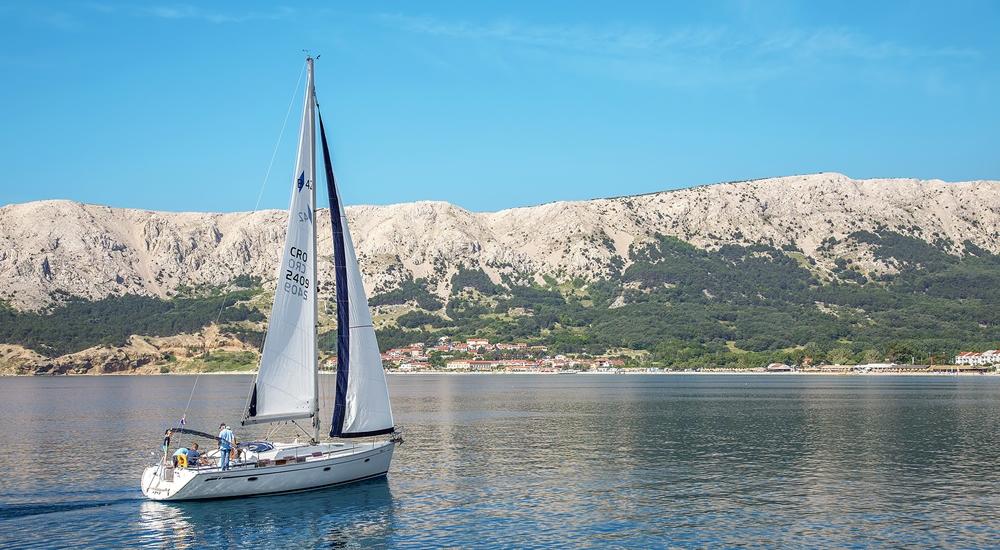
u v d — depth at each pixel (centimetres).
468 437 10756
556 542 5206
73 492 6644
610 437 10662
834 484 7062
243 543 5156
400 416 14500
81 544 5103
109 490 6731
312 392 6381
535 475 7562
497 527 5562
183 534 5328
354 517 5781
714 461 8388
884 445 9619
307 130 6297
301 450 6406
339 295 6500
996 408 15400
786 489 6844
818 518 5794
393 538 5294
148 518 5712
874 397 19375
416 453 9100
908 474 7550
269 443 6456
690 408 15975
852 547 5081
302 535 5341
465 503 6281
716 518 5803
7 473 7700
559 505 6228
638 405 17025
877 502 6316
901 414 14088
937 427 11712
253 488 6144
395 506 6144
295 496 6291
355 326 6525
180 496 6022
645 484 7088
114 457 8850
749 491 6762
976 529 5481
